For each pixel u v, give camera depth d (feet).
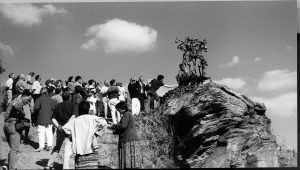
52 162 40.73
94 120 39.40
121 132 40.01
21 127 41.22
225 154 50.49
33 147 49.03
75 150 38.68
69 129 39.29
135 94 57.98
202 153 51.34
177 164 51.57
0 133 52.70
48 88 57.11
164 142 52.85
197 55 60.85
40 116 46.73
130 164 38.93
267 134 53.72
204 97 54.24
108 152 48.80
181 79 60.39
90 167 38.47
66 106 41.47
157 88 60.90
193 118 53.47
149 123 54.24
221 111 52.80
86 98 52.34
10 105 41.47
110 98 54.49
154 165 47.91
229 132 51.72
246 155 50.57
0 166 43.09
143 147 50.31
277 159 52.11
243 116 53.11
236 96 54.90
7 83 58.54
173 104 56.59
